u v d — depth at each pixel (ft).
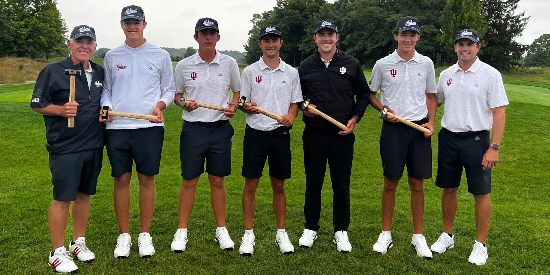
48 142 10.85
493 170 24.89
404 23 11.67
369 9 178.40
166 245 12.54
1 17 170.81
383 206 12.63
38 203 16.28
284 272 10.88
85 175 11.26
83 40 10.75
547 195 20.02
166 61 12.07
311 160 12.51
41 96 10.49
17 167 23.34
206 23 11.59
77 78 10.94
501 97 11.52
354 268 11.19
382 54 181.16
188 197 12.38
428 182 22.12
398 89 12.21
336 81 12.11
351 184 21.77
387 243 12.42
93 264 11.07
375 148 30.37
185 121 12.41
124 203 11.82
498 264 11.55
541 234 13.88
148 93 11.62
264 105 12.30
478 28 113.91
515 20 148.05
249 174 12.31
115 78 11.53
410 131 12.09
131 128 11.40
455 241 13.29
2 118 36.42
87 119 10.97
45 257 11.39
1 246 12.03
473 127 11.82
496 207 17.35
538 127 36.04
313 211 12.87
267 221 15.05
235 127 36.78
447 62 162.09
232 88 12.98
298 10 230.68
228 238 12.49
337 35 12.19
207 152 12.41
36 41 182.29
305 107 11.78
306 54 217.15
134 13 11.23
